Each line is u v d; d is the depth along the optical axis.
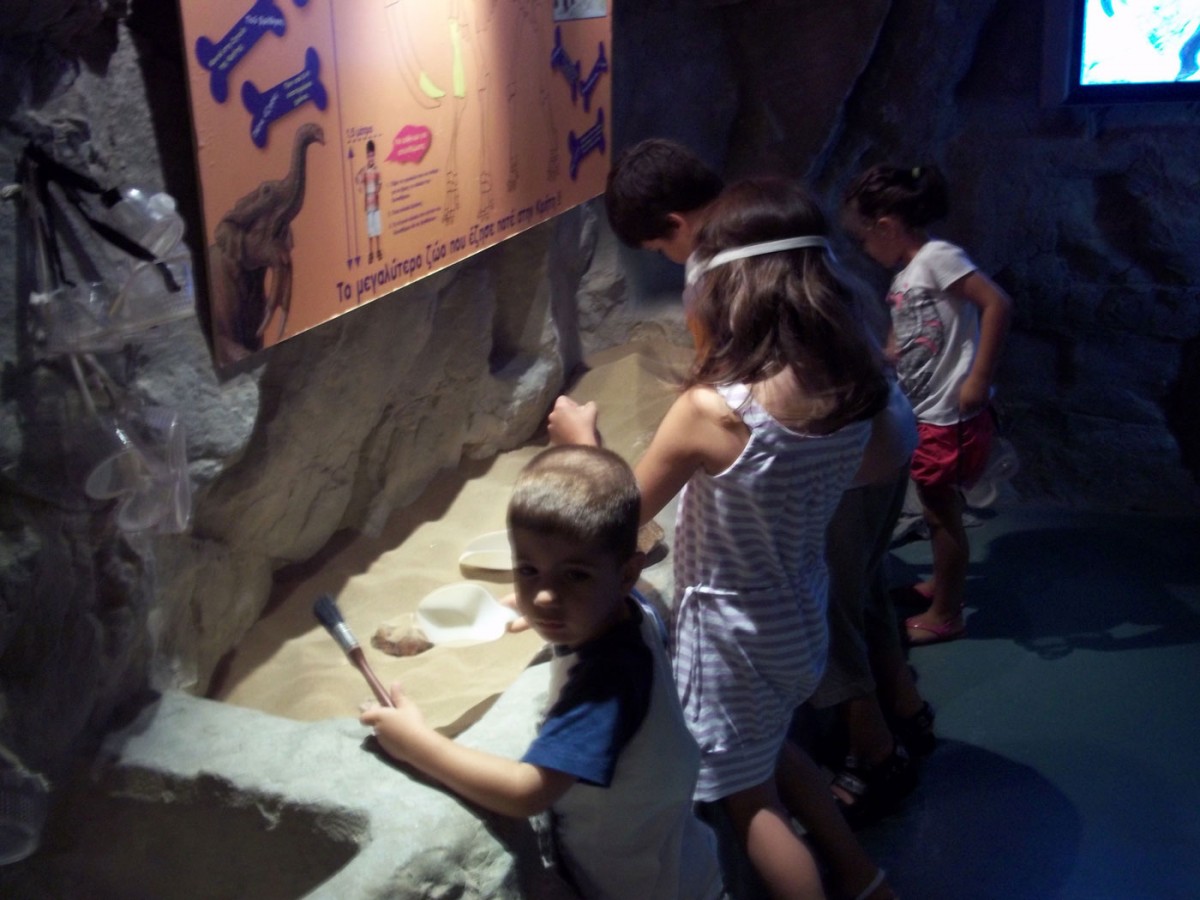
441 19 2.90
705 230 2.21
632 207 2.57
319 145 2.45
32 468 1.83
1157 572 4.57
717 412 2.10
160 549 2.23
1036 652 4.00
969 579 4.53
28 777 1.82
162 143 2.11
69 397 1.90
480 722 2.09
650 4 4.82
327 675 2.60
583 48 3.84
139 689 2.17
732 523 2.16
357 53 2.55
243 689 2.56
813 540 2.26
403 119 2.77
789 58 5.12
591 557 1.70
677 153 2.56
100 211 1.93
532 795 1.70
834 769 3.31
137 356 2.09
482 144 3.21
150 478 2.04
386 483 3.33
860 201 3.77
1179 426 5.36
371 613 2.91
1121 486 5.26
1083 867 2.99
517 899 1.76
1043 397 5.45
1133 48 4.95
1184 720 3.60
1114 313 5.32
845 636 2.97
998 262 5.41
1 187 1.75
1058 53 4.99
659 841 1.88
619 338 4.79
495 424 3.83
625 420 4.22
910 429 2.52
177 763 1.94
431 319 3.28
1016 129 5.27
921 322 3.77
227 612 2.61
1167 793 3.26
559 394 4.29
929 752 3.46
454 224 3.10
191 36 2.03
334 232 2.55
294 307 2.45
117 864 2.00
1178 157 5.12
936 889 2.91
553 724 1.74
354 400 2.97
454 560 3.19
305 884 1.87
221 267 2.20
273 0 2.24
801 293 2.08
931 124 5.27
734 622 2.21
